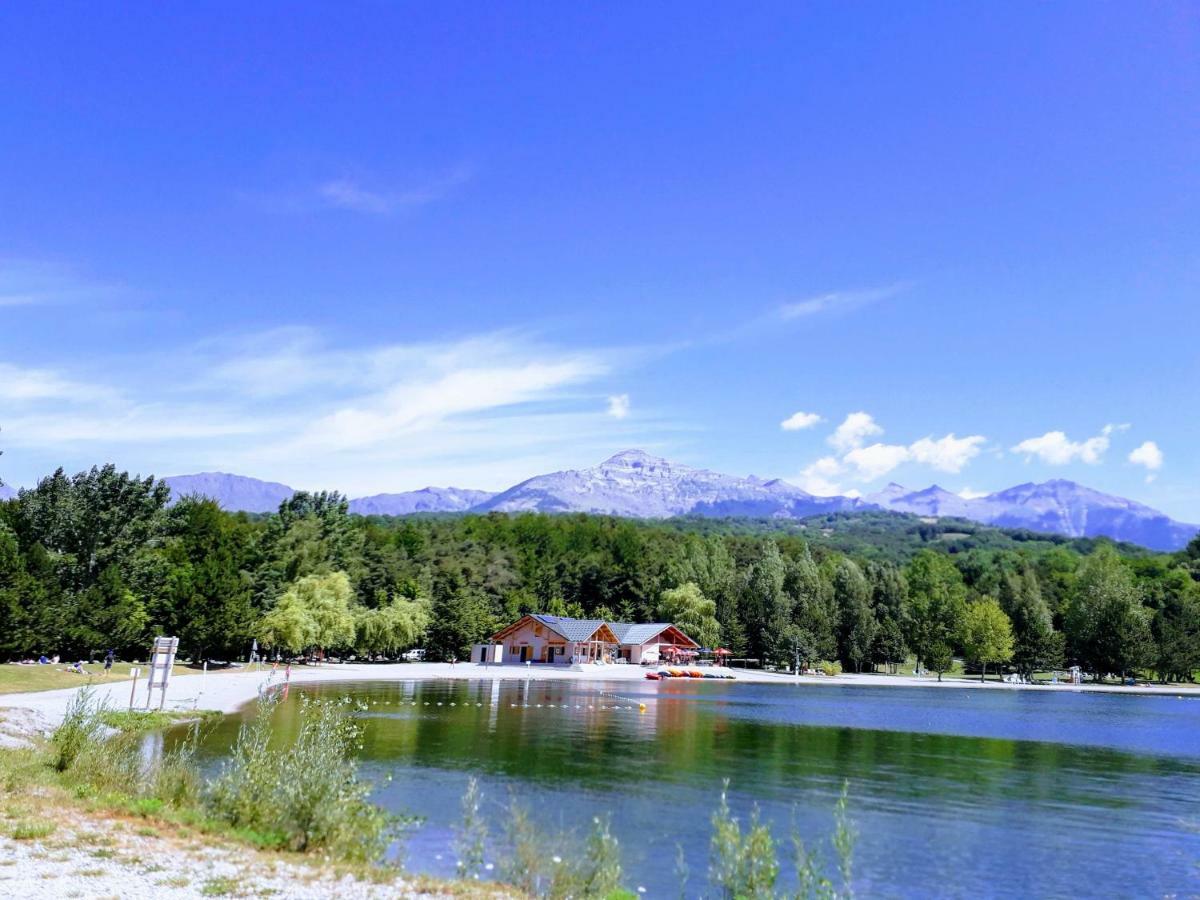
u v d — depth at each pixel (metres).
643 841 23.84
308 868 14.45
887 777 37.41
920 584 171.25
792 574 154.00
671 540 185.88
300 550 112.44
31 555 72.12
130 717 41.31
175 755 23.03
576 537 182.38
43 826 15.16
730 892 14.15
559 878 14.96
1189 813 31.53
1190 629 144.12
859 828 27.09
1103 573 155.12
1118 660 140.38
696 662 141.50
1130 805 33.09
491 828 23.84
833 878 21.56
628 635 132.62
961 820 28.97
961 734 57.88
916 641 155.62
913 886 21.33
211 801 18.08
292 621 92.50
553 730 49.50
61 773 20.70
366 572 130.62
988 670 162.62
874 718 67.69
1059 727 66.19
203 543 95.00
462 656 132.88
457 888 14.26
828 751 45.28
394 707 60.47
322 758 17.33
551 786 31.50
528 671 115.44
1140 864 23.86
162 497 90.19
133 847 14.59
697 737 49.03
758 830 13.52
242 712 50.38
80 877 12.64
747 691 98.38
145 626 81.81
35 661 67.12
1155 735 60.94
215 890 12.60
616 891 14.55
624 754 40.62
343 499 137.25
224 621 85.06
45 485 85.75
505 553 159.50
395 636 117.06
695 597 144.88
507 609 142.88
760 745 46.50
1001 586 165.38
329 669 100.50
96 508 83.06
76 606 71.50
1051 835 27.16
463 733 46.44
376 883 14.03
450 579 136.12
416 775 32.69
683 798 30.22
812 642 143.50
